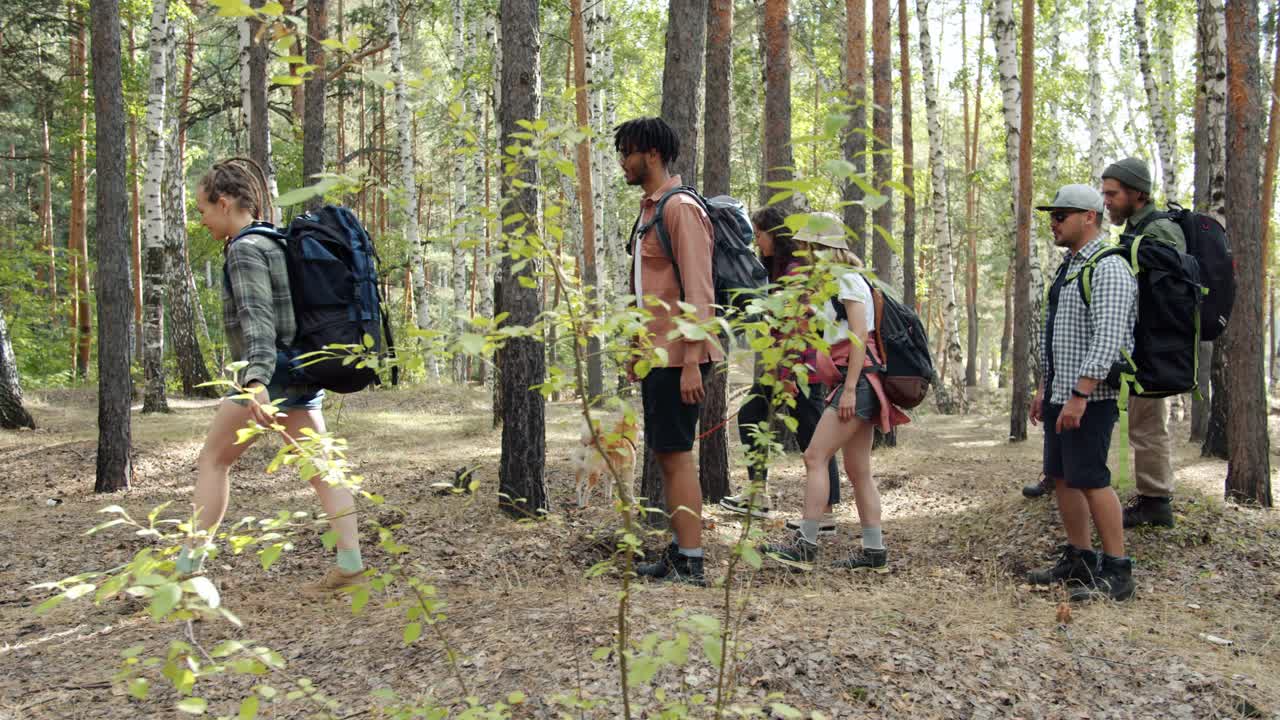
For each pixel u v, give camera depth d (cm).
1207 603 390
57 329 2353
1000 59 1397
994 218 3288
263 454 849
